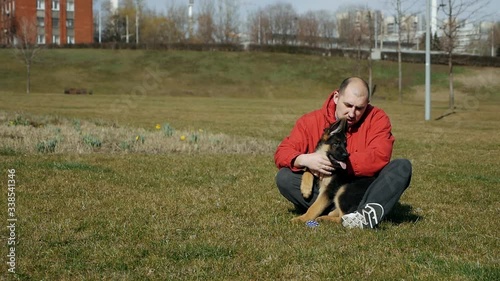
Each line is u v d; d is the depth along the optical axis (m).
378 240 4.92
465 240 5.09
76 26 87.44
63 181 7.54
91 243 4.71
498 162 11.73
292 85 61.38
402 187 5.32
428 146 14.91
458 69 61.75
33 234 4.91
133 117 23.72
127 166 9.33
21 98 38.78
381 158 5.36
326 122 5.77
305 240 4.84
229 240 4.84
